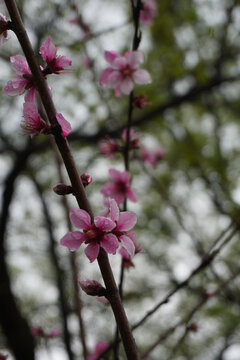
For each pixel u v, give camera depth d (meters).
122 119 6.35
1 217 5.91
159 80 5.80
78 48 4.12
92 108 5.44
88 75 5.13
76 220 1.17
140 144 2.33
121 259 1.78
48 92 1.18
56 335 3.23
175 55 5.03
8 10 1.19
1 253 5.68
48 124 1.25
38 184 7.12
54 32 4.62
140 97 2.13
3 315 5.25
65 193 1.16
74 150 7.19
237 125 7.52
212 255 1.99
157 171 7.04
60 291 5.07
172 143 6.93
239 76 5.84
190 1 5.00
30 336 5.30
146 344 8.08
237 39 5.26
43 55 1.39
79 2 4.60
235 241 7.32
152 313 1.84
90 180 1.34
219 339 8.16
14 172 5.96
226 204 4.93
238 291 3.96
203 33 5.12
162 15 4.74
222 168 5.48
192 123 7.43
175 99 6.11
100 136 6.04
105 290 1.10
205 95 6.62
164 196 3.47
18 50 4.59
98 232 1.17
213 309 5.27
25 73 1.42
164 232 8.82
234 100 7.27
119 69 2.12
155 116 6.20
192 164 5.68
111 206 1.28
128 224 1.32
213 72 5.97
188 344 7.86
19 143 6.80
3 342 5.82
